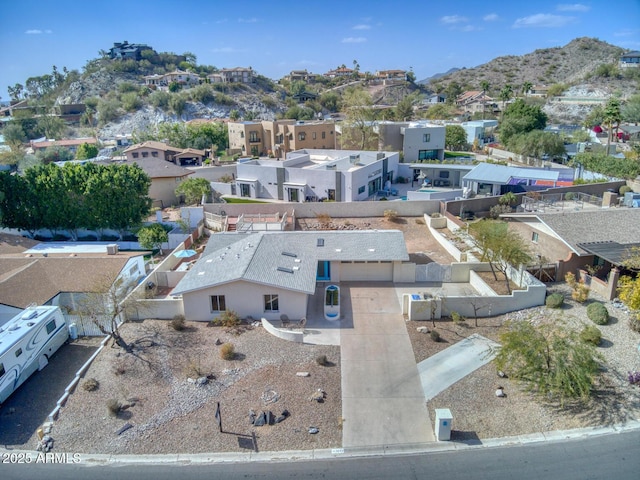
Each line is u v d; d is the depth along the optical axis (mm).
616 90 148875
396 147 83375
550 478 17719
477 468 18359
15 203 49688
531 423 20453
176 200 66812
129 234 51656
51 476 18781
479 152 89812
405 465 18656
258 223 47531
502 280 32938
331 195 60125
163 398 22656
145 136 113375
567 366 20141
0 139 134750
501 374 23500
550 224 33156
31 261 35219
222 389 22984
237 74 176000
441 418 19500
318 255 34531
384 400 22078
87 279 33375
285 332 27016
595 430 19828
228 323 28828
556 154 74375
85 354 27625
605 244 31109
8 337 24812
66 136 142250
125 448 19953
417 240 44781
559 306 28609
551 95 162125
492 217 49219
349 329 28297
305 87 191250
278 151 92750
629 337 25031
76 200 49250
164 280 36031
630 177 57438
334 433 20297
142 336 28125
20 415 22578
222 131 106188
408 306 29594
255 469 18703
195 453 19562
